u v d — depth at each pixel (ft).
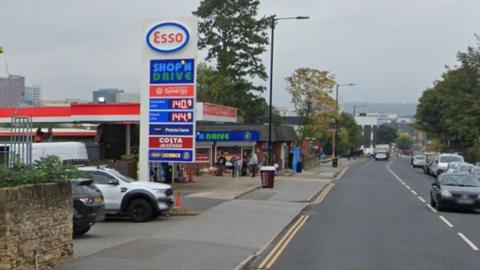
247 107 196.95
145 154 75.41
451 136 250.98
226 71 187.21
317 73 213.25
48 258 34.99
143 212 61.67
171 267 36.70
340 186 125.80
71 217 38.47
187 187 105.81
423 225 62.59
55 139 164.66
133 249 42.98
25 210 32.07
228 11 185.68
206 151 156.87
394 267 39.22
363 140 520.83
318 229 58.75
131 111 107.04
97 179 62.23
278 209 76.13
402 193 108.37
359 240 51.44
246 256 41.57
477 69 205.57
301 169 177.27
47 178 36.14
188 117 73.77
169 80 74.43
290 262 40.81
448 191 76.79
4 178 32.65
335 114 216.54
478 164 174.29
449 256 43.60
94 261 37.65
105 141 125.08
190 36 73.77
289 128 188.96
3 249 30.12
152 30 75.20
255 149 156.56
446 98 226.79
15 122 57.31
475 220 67.72
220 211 72.33
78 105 110.22
